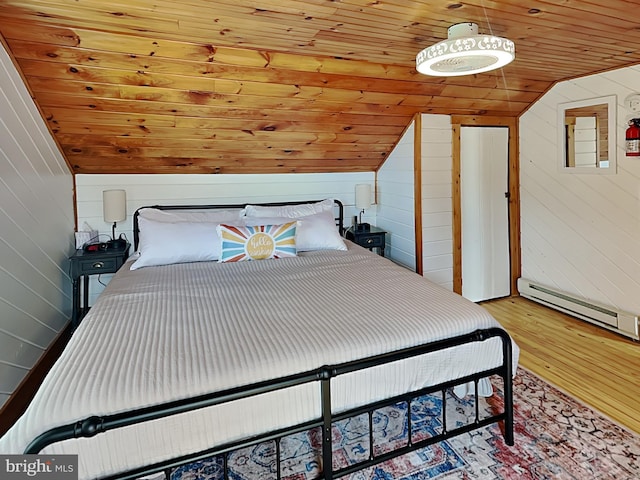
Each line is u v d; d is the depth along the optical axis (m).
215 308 1.92
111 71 2.29
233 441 1.37
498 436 1.90
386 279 2.39
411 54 2.47
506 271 3.94
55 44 2.05
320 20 1.92
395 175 3.79
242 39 2.16
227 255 2.83
